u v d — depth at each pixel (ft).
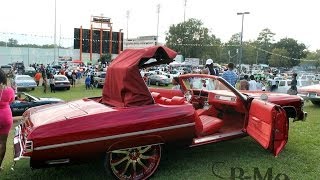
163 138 15.74
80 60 226.17
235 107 20.26
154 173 16.16
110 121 14.69
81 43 235.40
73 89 87.51
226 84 19.88
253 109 18.89
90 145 14.29
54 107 17.72
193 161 18.53
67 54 281.13
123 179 15.51
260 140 18.01
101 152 14.61
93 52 241.76
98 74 92.38
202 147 21.13
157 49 16.57
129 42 256.93
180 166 17.72
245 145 21.62
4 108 16.26
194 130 16.43
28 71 128.57
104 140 14.48
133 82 16.01
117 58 18.11
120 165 15.61
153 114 15.53
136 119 15.10
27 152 13.41
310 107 44.80
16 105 31.68
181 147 16.65
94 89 87.71
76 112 15.52
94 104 17.16
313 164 18.12
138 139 15.15
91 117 14.57
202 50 292.81
